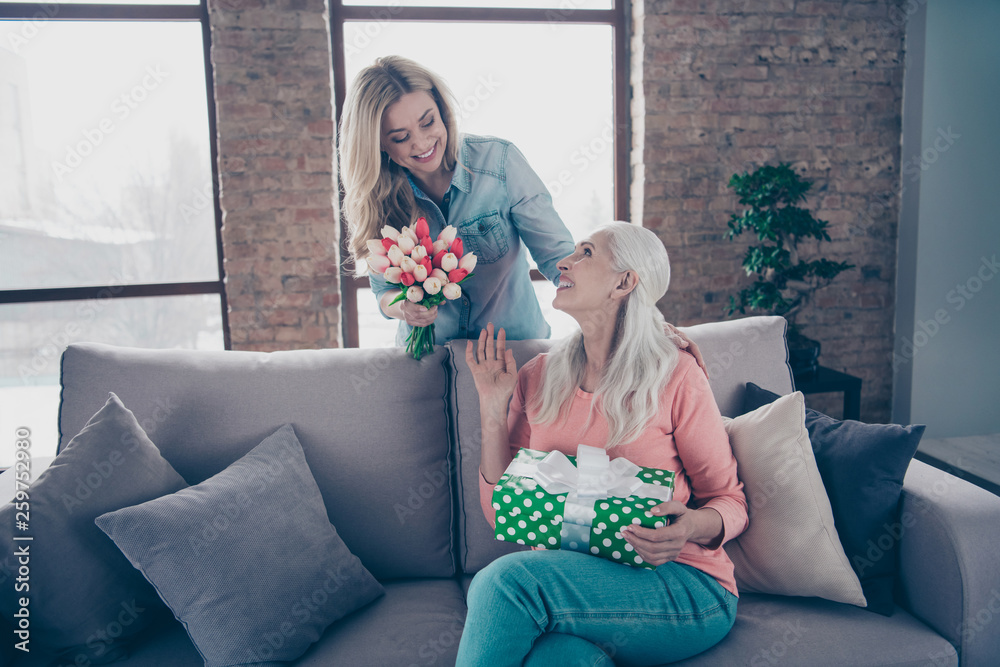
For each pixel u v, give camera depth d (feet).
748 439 4.41
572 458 3.94
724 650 3.71
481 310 5.96
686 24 9.53
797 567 4.14
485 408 4.39
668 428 4.07
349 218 5.52
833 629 3.90
